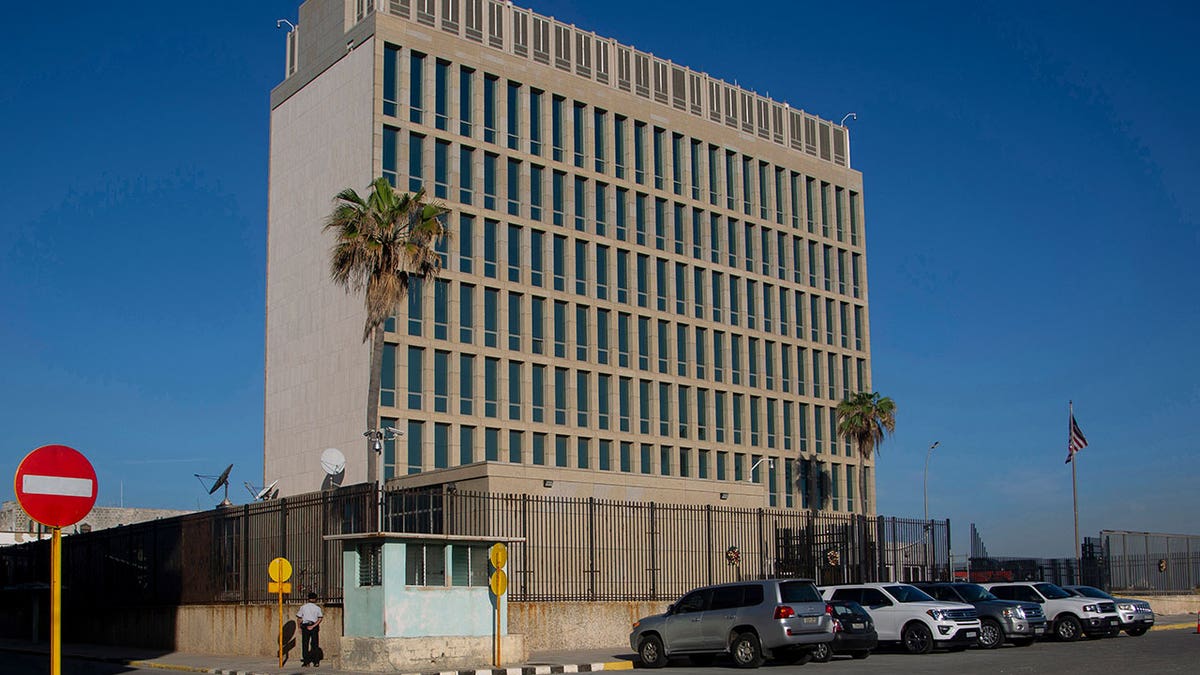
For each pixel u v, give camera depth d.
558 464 61.72
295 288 61.53
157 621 36.16
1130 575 54.16
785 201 77.25
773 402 74.19
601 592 33.31
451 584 26.19
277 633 29.78
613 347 65.00
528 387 60.75
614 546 34.38
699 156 72.12
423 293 57.38
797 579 25.12
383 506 27.97
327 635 27.89
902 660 26.44
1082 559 53.16
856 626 26.81
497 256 60.78
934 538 41.97
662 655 26.08
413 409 56.06
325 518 28.91
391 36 58.00
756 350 73.56
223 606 32.44
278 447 61.12
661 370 67.50
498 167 61.41
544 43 65.06
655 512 36.16
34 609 40.56
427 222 42.53
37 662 32.59
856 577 39.69
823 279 79.00
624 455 65.00
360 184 57.16
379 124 56.97
